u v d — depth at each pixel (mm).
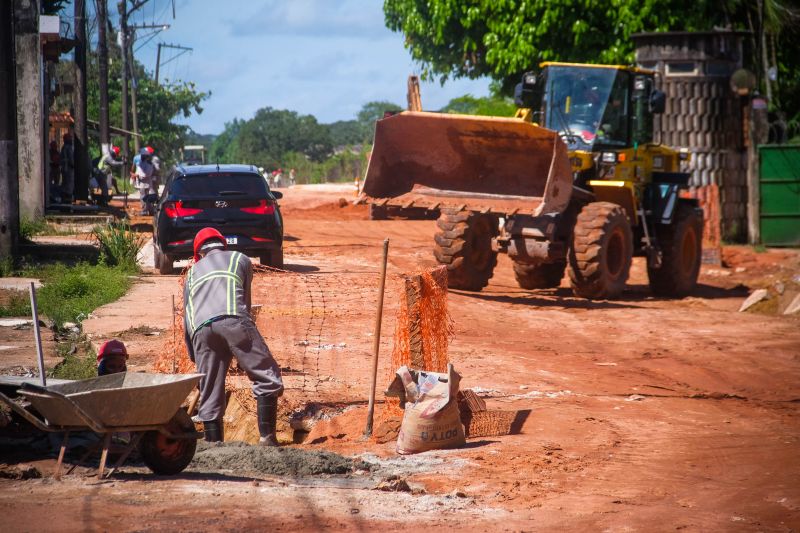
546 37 80500
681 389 23438
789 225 70625
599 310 38312
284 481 13906
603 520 12117
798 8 79812
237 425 18969
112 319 27812
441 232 40281
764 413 20734
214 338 16297
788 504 13156
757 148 71188
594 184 42812
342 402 19656
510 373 23984
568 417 18969
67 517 11164
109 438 13531
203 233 17219
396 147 40250
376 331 18156
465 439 17203
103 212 63156
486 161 39594
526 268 47156
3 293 31891
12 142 39750
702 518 12336
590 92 43062
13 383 15680
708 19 78938
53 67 64688
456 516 12141
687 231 47688
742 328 34281
